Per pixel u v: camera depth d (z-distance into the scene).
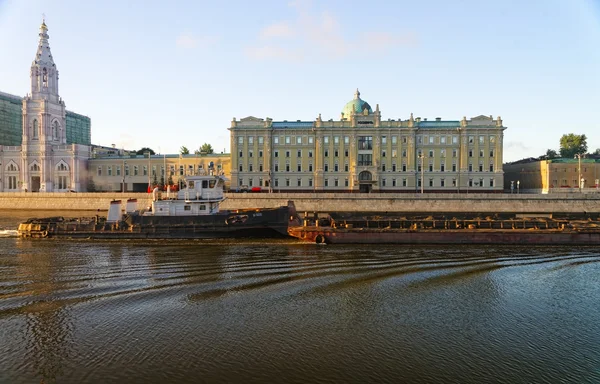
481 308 27.62
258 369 19.72
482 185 116.69
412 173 116.94
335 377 19.14
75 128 166.25
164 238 51.44
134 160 132.00
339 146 118.56
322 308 27.14
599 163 118.44
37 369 19.64
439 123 120.38
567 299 29.45
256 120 119.69
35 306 27.08
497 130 115.81
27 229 52.38
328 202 91.19
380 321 25.27
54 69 135.25
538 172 123.31
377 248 45.75
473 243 48.31
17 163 131.12
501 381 19.03
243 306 27.33
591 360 20.95
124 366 19.91
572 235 47.53
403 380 18.98
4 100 145.00
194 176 53.38
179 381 18.66
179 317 25.48
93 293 29.61
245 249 44.97
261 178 119.38
